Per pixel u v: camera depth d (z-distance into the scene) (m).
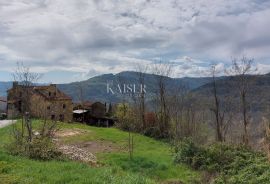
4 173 19.45
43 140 32.03
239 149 43.75
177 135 65.50
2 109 98.56
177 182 34.75
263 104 59.75
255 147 47.34
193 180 36.31
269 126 42.50
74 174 20.03
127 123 79.38
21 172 19.64
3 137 47.91
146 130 74.12
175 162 43.06
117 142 59.50
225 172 38.25
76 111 102.31
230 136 63.25
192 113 73.19
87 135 63.25
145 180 21.08
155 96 81.69
